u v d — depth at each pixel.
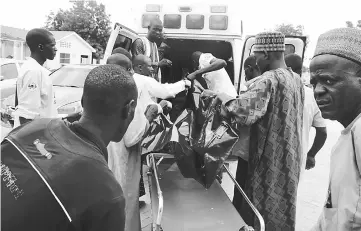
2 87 8.51
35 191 1.19
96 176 1.23
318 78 1.36
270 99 2.68
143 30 5.48
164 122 3.02
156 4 5.45
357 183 1.25
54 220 1.18
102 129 1.42
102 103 1.38
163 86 3.28
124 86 1.41
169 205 2.92
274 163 2.71
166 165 3.80
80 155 1.26
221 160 2.71
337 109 1.34
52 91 3.49
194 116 3.10
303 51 4.88
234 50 5.39
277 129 2.69
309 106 3.38
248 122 2.62
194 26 5.39
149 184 3.32
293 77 2.85
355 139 1.25
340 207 1.29
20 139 1.33
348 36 1.30
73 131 1.37
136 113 2.83
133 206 2.90
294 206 2.77
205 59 3.69
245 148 3.04
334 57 1.30
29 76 3.27
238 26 5.37
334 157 1.38
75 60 36.41
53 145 1.29
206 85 3.73
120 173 2.92
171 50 5.90
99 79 1.39
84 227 1.21
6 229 1.17
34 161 1.25
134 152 3.01
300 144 2.85
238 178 3.29
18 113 3.27
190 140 2.89
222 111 2.78
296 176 2.78
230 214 2.83
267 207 2.73
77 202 1.18
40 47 3.43
